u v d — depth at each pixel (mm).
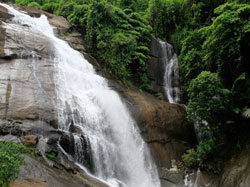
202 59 14898
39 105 9531
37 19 18422
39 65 11852
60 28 18406
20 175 5801
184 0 21812
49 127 8969
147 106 14062
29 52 12125
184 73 18266
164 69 19578
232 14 11602
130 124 12320
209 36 13383
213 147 11992
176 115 14664
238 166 10633
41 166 6711
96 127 10711
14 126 8180
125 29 18531
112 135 11102
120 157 10680
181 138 13922
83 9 19281
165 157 12336
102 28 17328
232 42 11828
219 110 11227
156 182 10820
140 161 11312
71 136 8883
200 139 14055
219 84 11367
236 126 12016
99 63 16812
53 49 13664
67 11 22125
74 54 15133
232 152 11672
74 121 9984
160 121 13617
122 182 9914
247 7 11078
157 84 18516
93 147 9586
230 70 12680
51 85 11016
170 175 11383
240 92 12102
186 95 17656
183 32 20797
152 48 19609
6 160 4203
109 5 17891
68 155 8602
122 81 16250
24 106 9172
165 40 22266
